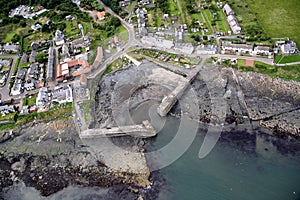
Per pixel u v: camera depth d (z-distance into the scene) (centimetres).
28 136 11425
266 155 10194
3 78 13500
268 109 11512
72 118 11731
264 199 9050
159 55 14050
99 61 13862
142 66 13662
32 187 10025
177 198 9331
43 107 12169
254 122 11200
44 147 11025
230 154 10300
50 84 13150
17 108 12306
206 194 9344
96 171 10181
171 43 14300
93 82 13125
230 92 12219
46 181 10131
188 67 13212
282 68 12838
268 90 12156
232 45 13700
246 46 13562
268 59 13275
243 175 9700
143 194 9519
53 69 13738
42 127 11606
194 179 9731
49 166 10506
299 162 9938
